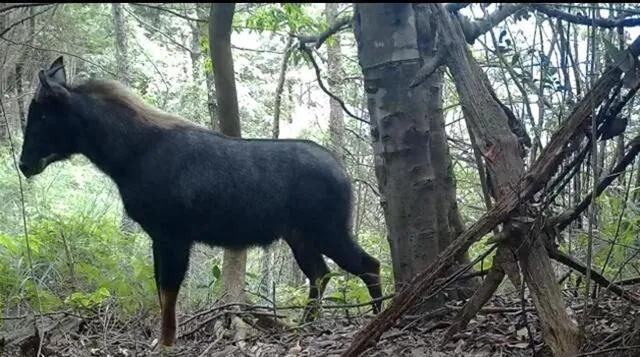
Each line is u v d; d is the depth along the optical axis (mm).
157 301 5984
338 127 11188
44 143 5324
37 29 9305
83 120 5246
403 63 4285
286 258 9711
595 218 4598
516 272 2830
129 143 5254
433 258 4406
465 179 6945
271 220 5582
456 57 2875
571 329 2746
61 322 5156
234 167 5441
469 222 6770
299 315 6598
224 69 5996
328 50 11250
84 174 11805
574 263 3129
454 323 3271
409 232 4422
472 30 3316
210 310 4996
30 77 9797
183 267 5250
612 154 4805
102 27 12789
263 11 7094
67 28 11000
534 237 2773
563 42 3750
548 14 3143
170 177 5281
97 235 7133
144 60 14008
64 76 5367
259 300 7191
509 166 2809
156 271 5305
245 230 5543
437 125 4711
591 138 2805
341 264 5656
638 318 3020
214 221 5434
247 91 14008
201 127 5566
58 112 5250
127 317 5629
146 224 5348
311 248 5797
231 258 5906
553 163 2730
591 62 3693
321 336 4398
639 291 3816
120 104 5309
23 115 9914
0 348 4371
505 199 2758
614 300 3857
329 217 5625
